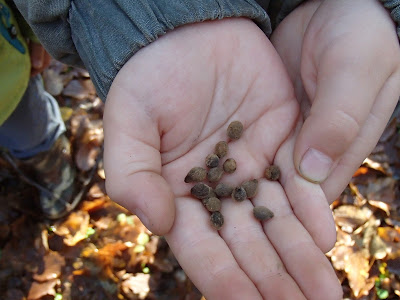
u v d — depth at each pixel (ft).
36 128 0.71
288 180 0.44
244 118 0.48
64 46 0.48
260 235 0.41
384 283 0.74
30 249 0.74
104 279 0.73
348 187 0.82
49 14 0.44
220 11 0.45
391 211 0.80
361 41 0.42
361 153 0.45
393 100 0.45
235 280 0.36
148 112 0.41
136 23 0.42
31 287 0.71
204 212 0.42
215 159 0.45
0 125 0.63
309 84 0.47
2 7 0.56
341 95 0.41
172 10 0.43
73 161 0.85
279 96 0.48
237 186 0.45
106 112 0.42
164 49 0.43
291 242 0.40
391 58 0.43
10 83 0.60
